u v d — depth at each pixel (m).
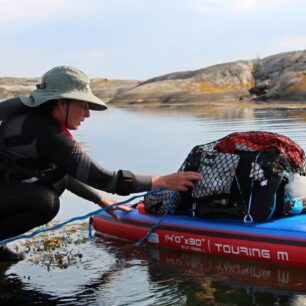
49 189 2.50
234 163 2.71
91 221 3.25
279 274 2.40
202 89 34.47
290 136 7.16
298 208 2.69
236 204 2.71
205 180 2.76
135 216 3.11
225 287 2.26
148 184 2.52
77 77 2.36
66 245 3.01
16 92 47.72
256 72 37.69
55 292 2.29
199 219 2.86
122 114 16.86
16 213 2.48
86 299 2.20
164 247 2.93
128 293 2.24
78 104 2.37
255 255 2.60
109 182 2.42
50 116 2.36
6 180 2.44
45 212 2.48
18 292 2.31
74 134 9.45
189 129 9.37
